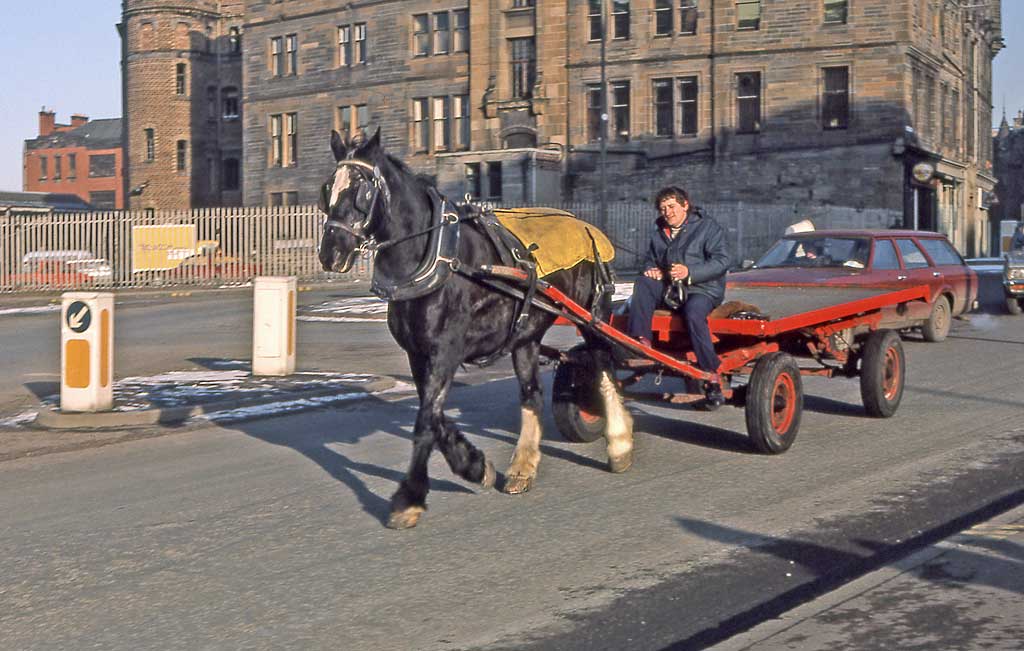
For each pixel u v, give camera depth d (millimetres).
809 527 7336
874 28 46156
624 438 8930
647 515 7691
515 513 7789
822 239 16516
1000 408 11930
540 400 8594
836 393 12992
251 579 6445
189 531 7488
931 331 17953
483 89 53906
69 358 12000
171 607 5996
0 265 37375
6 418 12422
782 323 9430
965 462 9234
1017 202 105375
